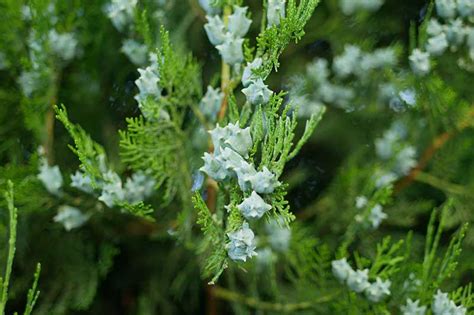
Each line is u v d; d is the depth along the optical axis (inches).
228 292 36.3
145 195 32.9
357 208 35.9
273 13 29.6
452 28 34.8
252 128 29.3
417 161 37.9
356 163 38.3
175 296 36.6
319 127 38.6
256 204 27.8
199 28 38.6
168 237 35.4
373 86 38.5
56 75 35.1
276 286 35.5
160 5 35.6
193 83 33.4
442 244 37.6
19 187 32.9
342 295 34.0
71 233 35.2
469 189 37.0
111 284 36.9
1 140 35.0
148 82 31.9
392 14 39.2
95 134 36.7
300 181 38.2
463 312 31.7
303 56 39.7
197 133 34.0
